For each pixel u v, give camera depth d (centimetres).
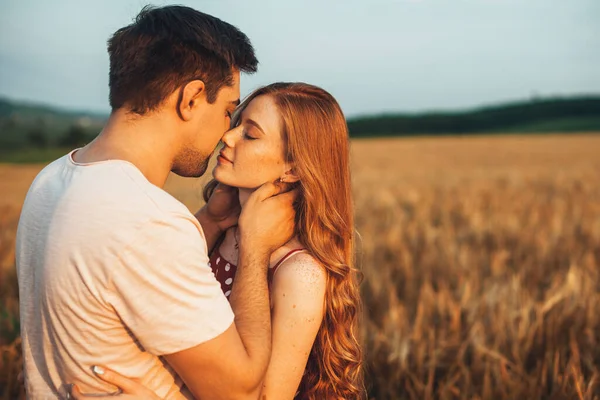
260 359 142
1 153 4725
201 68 146
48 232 132
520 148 4259
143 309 129
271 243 165
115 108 147
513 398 308
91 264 128
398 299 489
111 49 148
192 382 137
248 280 155
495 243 731
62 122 11156
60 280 130
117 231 128
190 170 161
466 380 322
